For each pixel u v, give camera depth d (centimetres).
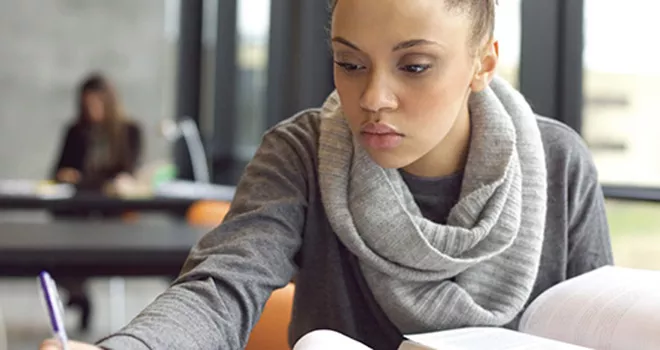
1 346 238
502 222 96
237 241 91
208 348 78
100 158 495
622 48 259
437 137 84
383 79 81
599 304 88
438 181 99
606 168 266
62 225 314
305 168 101
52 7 639
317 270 103
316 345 74
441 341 77
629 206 251
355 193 95
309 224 101
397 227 93
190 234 292
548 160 106
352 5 80
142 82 648
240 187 100
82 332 448
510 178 96
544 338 84
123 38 648
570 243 108
